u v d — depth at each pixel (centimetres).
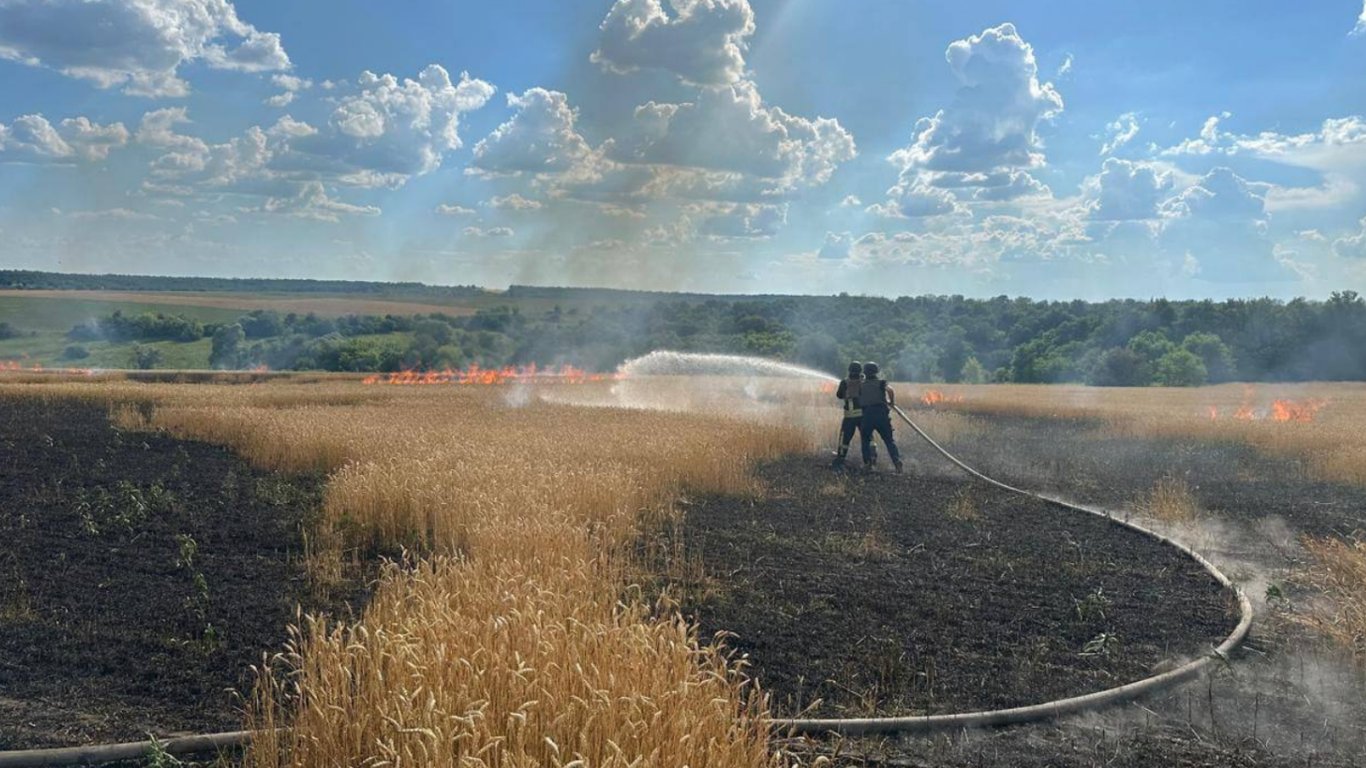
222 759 501
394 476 1155
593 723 429
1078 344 10119
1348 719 622
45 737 546
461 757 392
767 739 485
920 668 698
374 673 490
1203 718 623
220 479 1542
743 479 1505
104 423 2388
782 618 805
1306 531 1275
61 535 1072
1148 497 1532
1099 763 554
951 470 1872
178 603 813
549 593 620
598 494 1160
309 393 3431
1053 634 790
